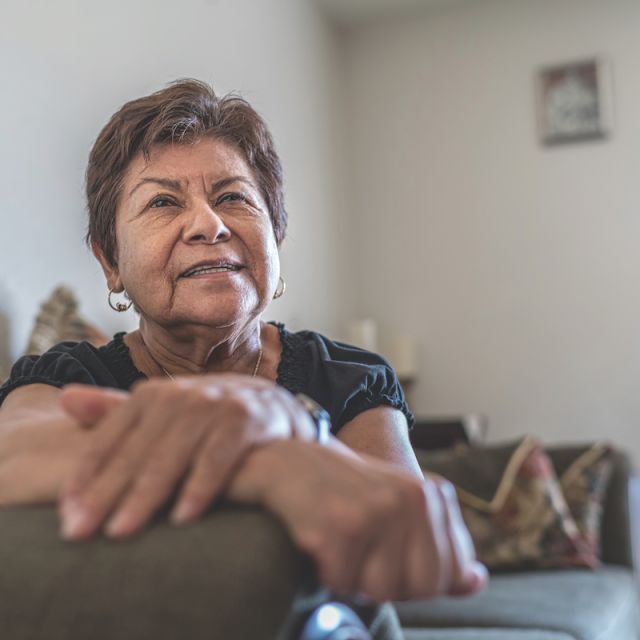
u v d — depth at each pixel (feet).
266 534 1.34
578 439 16.57
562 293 16.76
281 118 15.12
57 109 9.68
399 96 17.93
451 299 17.49
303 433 1.61
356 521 1.32
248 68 14.06
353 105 18.25
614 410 16.37
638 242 16.34
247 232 2.99
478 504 10.68
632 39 16.52
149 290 2.96
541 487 10.78
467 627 8.35
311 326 15.83
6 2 9.00
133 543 1.37
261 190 3.20
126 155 3.06
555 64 16.93
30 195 9.17
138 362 3.26
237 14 13.82
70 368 2.96
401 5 17.38
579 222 16.70
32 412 2.31
